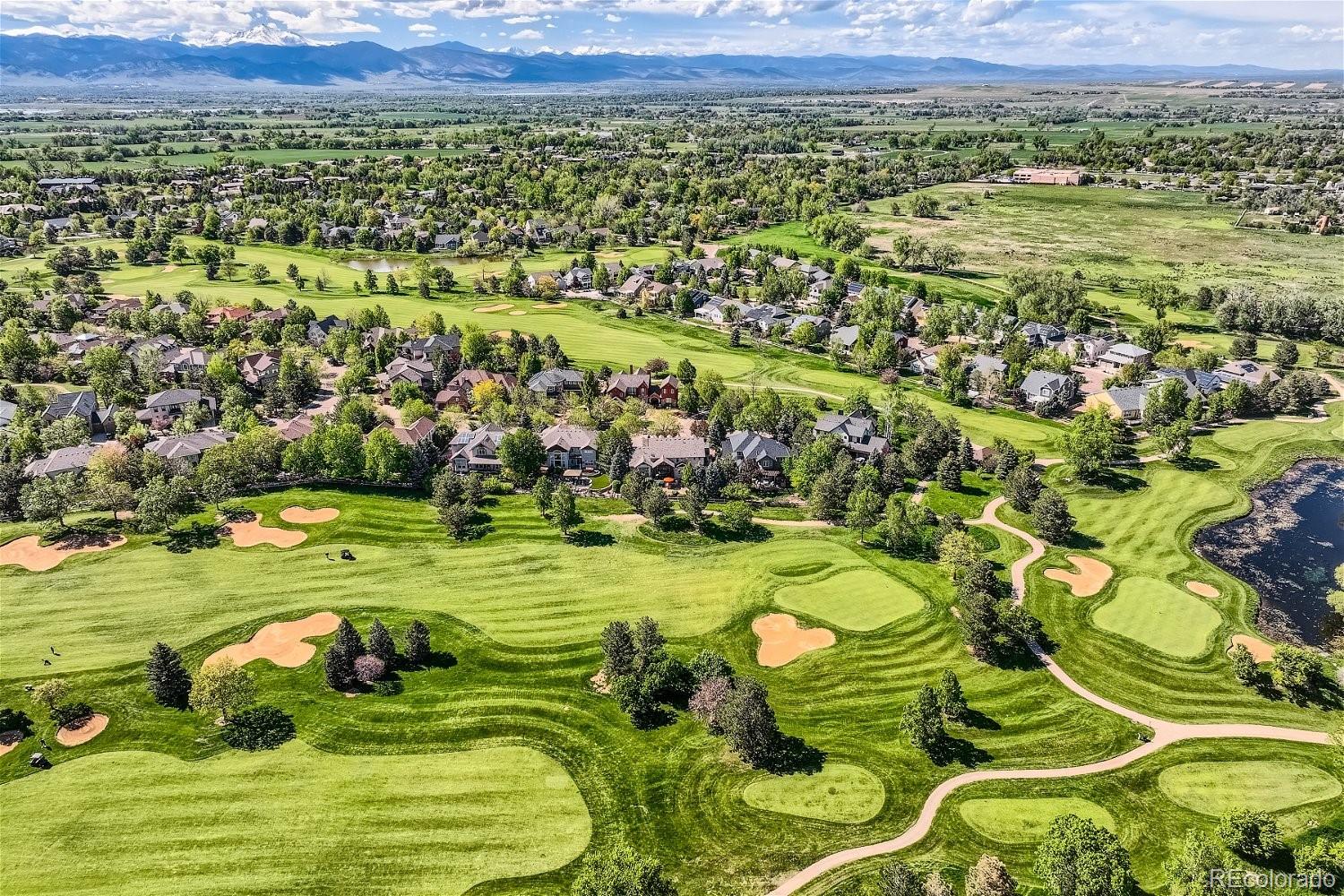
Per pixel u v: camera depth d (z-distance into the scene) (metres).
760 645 76.00
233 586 83.19
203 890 50.97
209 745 62.78
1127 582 87.00
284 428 115.81
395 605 81.12
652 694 67.06
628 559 90.00
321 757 61.78
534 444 107.12
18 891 50.75
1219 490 108.81
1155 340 160.62
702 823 56.94
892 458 107.56
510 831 55.72
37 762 60.44
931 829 56.50
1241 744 64.50
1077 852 49.34
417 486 106.06
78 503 95.00
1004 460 110.31
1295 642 78.25
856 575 87.38
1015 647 76.12
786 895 51.44
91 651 72.94
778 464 109.94
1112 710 68.38
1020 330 169.25
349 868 52.62
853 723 66.69
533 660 73.38
